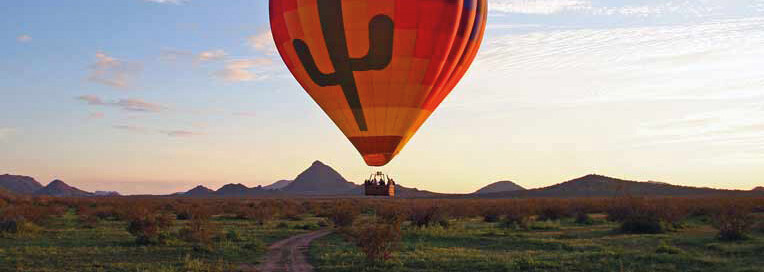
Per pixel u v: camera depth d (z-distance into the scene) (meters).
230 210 67.50
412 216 42.03
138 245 27.77
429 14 25.00
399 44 25.08
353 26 24.89
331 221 46.94
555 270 19.95
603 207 68.00
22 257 23.28
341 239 32.12
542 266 20.69
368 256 21.66
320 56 25.70
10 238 31.47
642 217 36.88
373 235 21.97
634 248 26.28
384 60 25.22
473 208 66.19
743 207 49.47
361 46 25.08
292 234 36.38
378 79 25.55
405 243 29.08
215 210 70.06
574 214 57.84
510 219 44.38
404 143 27.27
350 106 26.28
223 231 36.03
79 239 30.97
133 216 43.66
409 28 24.98
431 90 26.67
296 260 23.47
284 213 59.69
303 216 62.59
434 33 25.34
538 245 28.53
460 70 27.62
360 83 25.67
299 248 28.08
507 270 19.98
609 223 44.91
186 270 20.19
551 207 54.97
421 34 25.12
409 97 26.12
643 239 30.41
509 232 36.38
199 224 31.91
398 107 26.17
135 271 20.17
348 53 25.25
